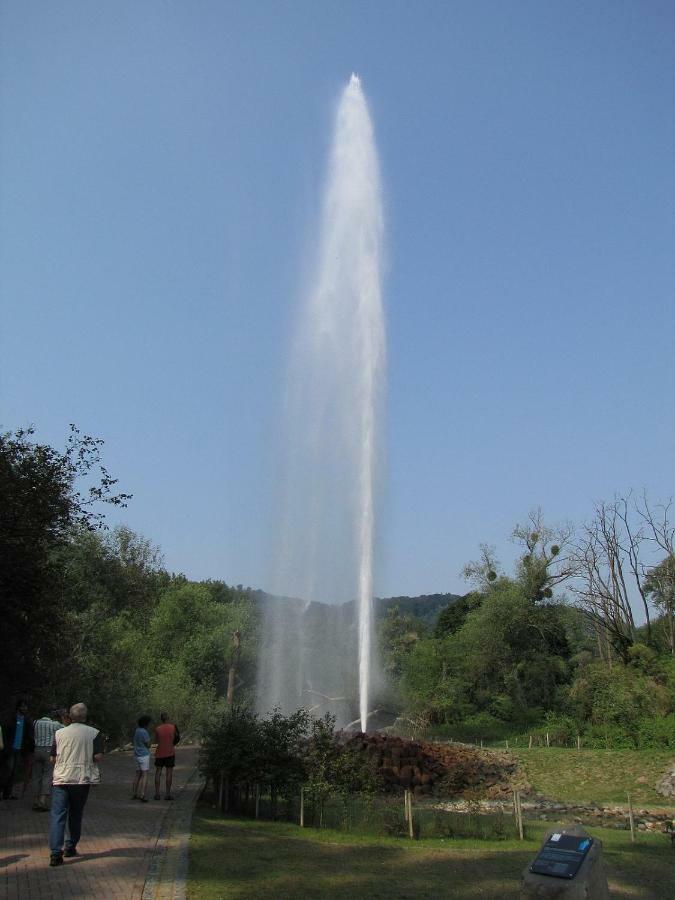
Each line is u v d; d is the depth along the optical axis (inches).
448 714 1769.2
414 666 1913.1
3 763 602.2
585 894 252.7
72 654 1268.5
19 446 844.0
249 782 610.5
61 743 400.5
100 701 1206.9
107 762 976.9
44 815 527.2
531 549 2126.0
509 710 1775.3
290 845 494.9
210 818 571.5
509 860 491.5
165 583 2731.3
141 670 1771.7
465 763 981.8
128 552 2158.0
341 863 454.0
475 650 1893.5
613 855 553.0
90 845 432.1
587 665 1800.0
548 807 829.8
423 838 578.2
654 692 1476.4
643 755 1171.9
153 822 523.2
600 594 2079.2
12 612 805.9
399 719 1628.9
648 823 746.8
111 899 329.1
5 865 381.1
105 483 904.3
